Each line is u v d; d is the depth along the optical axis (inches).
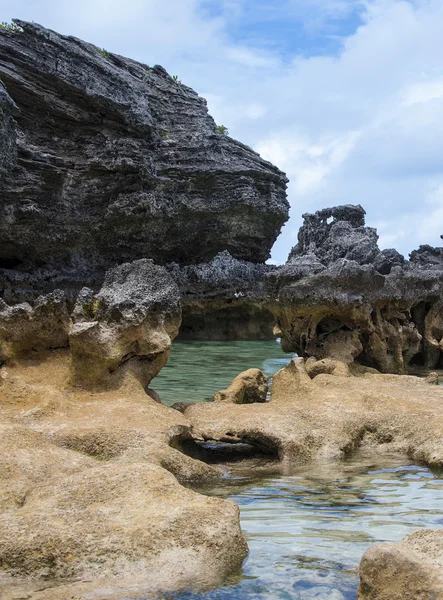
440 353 681.0
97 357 379.2
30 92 1107.3
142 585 192.9
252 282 1200.8
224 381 586.2
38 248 1141.1
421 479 312.3
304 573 205.2
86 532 208.8
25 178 1091.9
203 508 226.8
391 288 603.5
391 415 385.4
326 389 437.1
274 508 269.1
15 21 1091.9
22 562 198.7
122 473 251.3
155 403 377.7
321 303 563.5
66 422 335.6
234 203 1261.1
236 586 195.9
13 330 396.5
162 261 1262.3
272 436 352.2
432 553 185.0
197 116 1296.8
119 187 1174.3
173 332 428.8
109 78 1160.8
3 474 262.8
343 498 283.1
